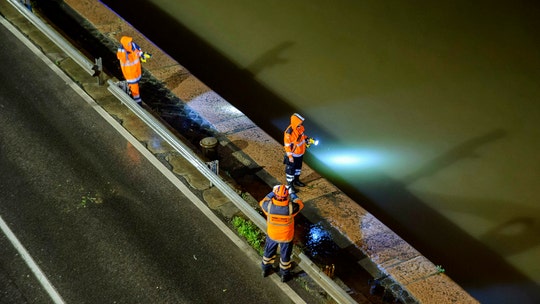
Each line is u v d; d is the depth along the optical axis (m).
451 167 15.57
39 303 10.30
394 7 22.41
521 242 13.70
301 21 21.17
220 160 13.62
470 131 16.89
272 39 20.06
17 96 14.94
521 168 15.70
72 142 13.77
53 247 11.29
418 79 18.81
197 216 12.23
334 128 16.62
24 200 12.20
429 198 14.63
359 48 20.00
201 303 10.53
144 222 11.97
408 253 11.71
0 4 18.20
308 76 18.55
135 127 14.39
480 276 12.91
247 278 11.08
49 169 12.97
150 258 11.25
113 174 13.02
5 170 12.84
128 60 13.98
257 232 11.94
